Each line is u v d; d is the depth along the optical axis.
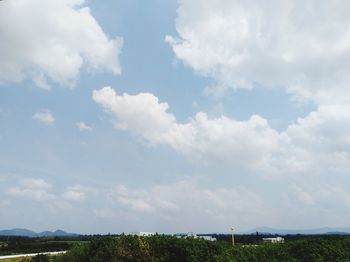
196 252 17.84
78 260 18.08
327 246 19.75
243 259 17.98
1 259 34.28
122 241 18.02
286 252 19.33
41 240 72.81
